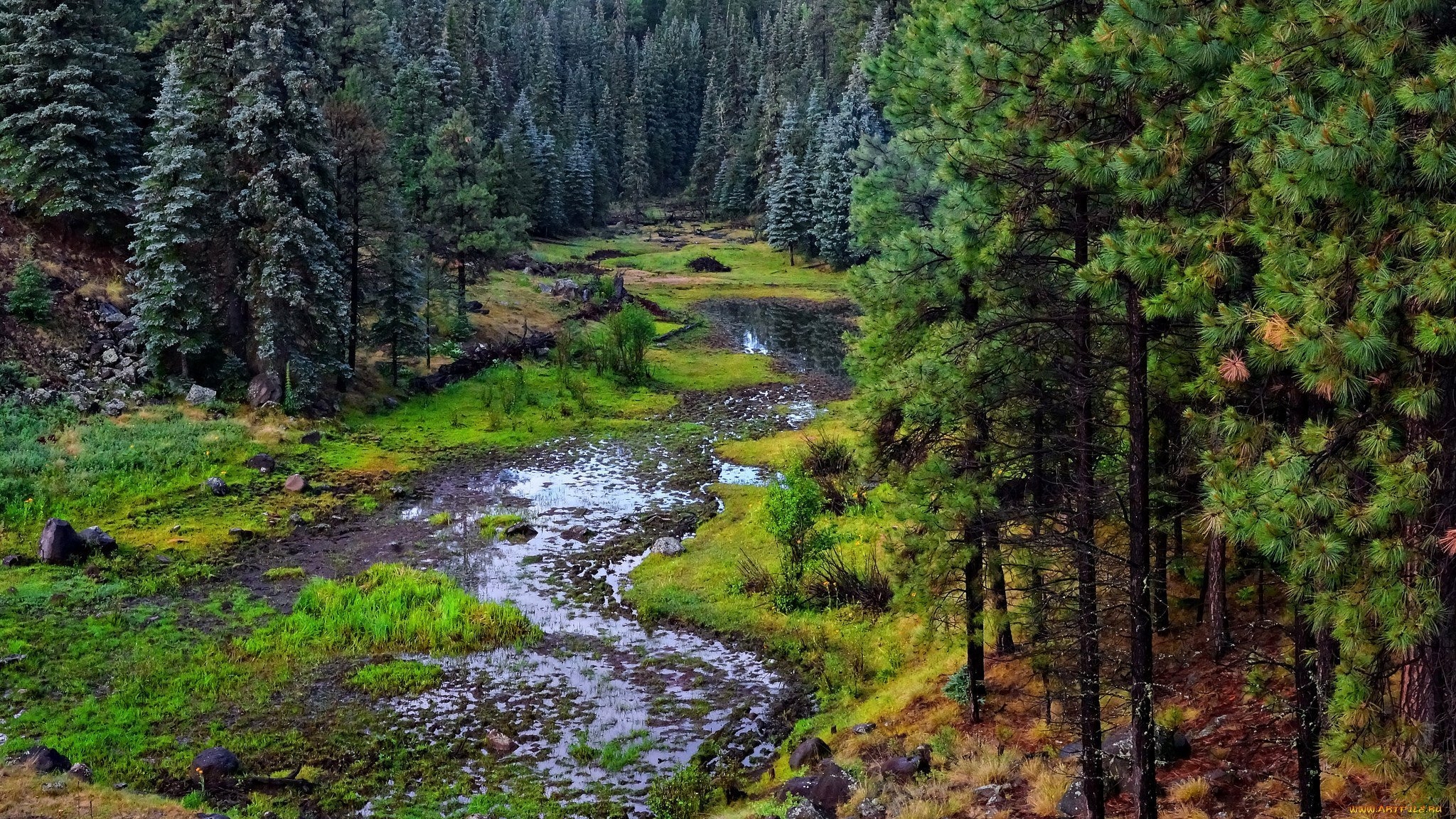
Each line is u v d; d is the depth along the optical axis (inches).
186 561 1018.1
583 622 922.1
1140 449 381.7
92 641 808.9
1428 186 284.8
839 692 759.1
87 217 1610.5
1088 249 437.1
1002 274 496.7
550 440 1663.4
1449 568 288.2
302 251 1466.5
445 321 2111.2
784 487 1108.5
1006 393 498.6
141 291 1478.8
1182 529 636.1
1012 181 439.2
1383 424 289.1
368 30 2485.2
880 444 599.5
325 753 649.6
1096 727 426.6
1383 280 270.7
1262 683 462.9
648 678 799.7
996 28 436.8
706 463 1540.4
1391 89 285.3
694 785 607.5
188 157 1425.9
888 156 748.0
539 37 5585.6
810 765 600.4
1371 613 289.0
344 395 1691.7
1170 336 409.1
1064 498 502.3
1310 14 298.8
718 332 2701.8
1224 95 314.2
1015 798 492.7
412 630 864.9
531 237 3959.2
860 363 684.7
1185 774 454.3
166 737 656.4
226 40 1605.6
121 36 1711.4
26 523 1065.5
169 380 1466.5
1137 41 337.7
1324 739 319.6
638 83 5236.2
